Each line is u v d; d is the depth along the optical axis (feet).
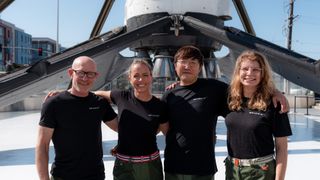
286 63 37.47
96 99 14.73
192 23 41.75
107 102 15.40
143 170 15.49
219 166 28.07
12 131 48.83
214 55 52.34
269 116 13.51
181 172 15.01
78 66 14.03
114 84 88.17
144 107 15.56
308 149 35.29
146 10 44.86
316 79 38.93
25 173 26.78
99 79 62.03
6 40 347.97
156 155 15.90
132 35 39.96
